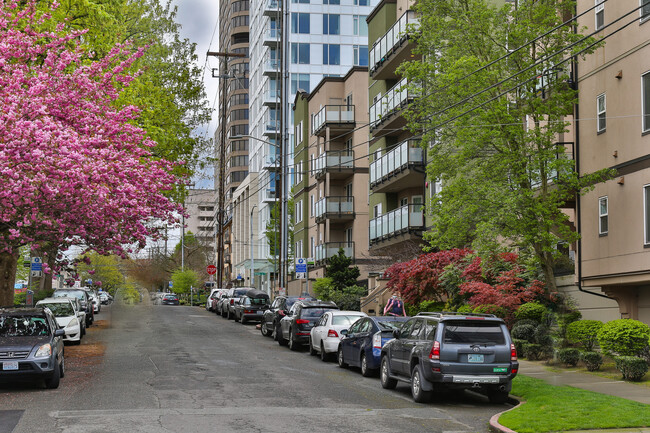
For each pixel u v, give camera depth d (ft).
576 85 74.23
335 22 239.71
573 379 55.98
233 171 388.57
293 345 89.40
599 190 70.13
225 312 158.20
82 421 39.88
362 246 156.04
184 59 120.16
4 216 57.77
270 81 263.90
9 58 64.03
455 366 46.78
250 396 50.16
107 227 67.41
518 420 39.22
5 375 50.80
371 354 63.16
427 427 40.01
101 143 61.87
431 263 92.12
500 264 79.77
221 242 229.45
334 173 159.63
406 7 128.47
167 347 88.12
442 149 79.46
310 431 38.04
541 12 71.51
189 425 39.01
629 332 55.57
